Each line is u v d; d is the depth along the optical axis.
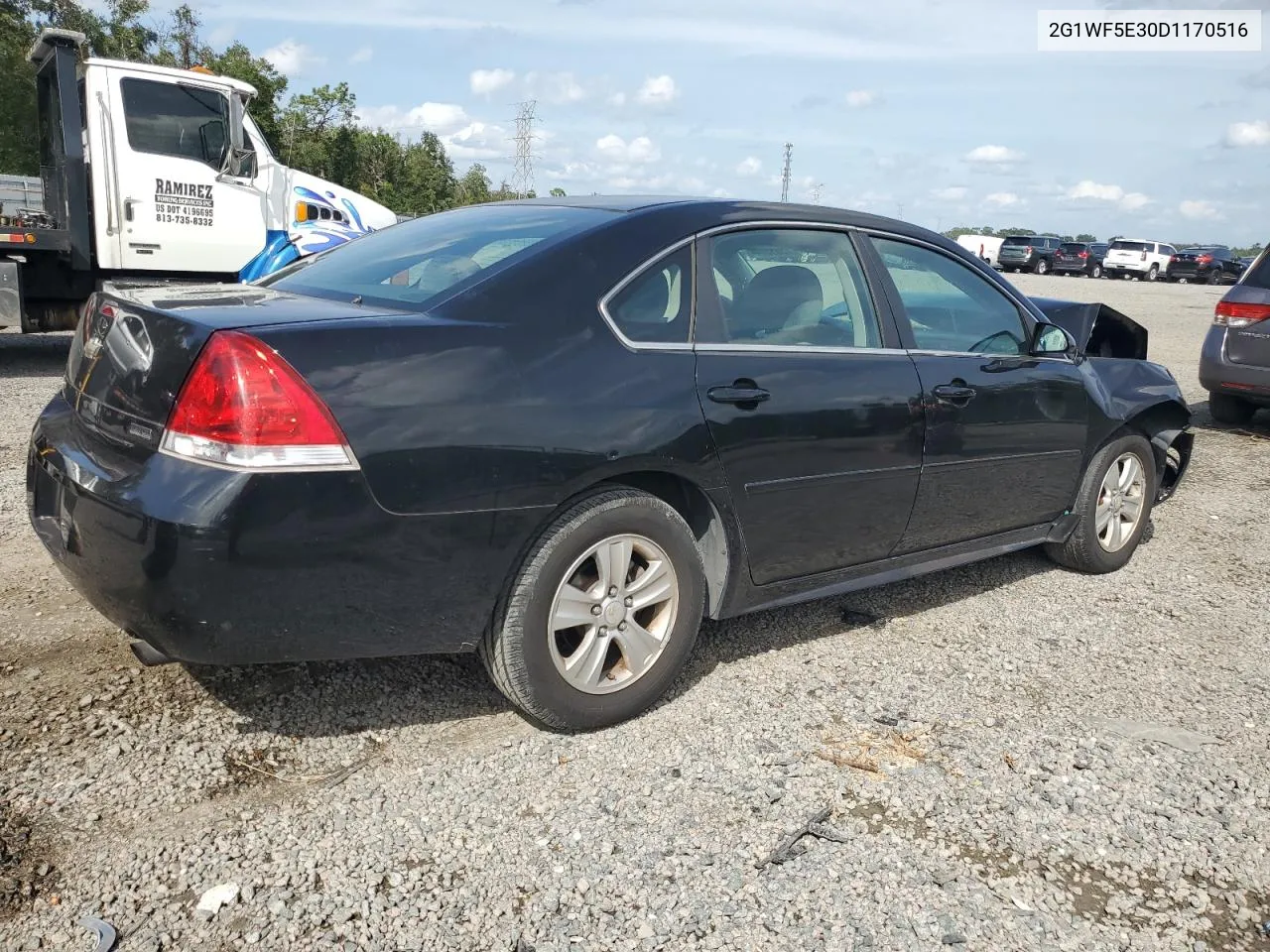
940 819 2.86
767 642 4.03
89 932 2.25
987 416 4.16
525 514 2.87
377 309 2.97
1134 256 48.09
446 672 3.59
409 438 2.67
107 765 2.89
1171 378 5.29
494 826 2.71
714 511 3.33
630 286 3.21
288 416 2.54
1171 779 3.15
